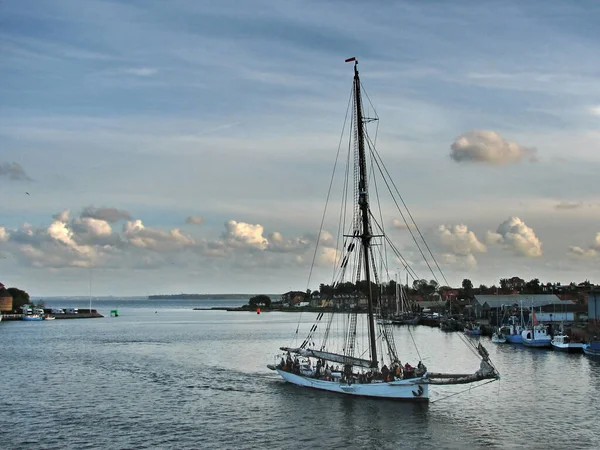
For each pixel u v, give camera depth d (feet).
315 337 619.26
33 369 352.69
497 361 370.12
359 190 271.08
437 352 435.94
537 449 179.93
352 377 255.91
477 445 184.03
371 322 262.26
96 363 381.81
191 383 296.51
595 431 198.08
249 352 454.81
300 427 205.46
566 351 424.87
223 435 197.06
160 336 638.12
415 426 205.26
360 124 270.67
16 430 204.44
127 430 204.13
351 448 182.19
